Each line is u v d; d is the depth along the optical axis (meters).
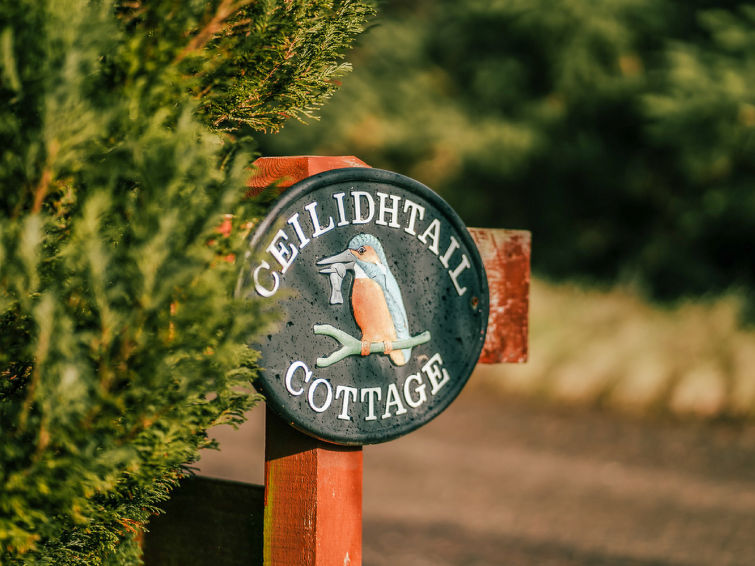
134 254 1.07
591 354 9.79
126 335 1.09
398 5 18.75
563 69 15.55
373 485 6.77
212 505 1.65
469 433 8.33
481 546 5.38
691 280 14.96
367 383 1.52
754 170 13.45
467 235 1.64
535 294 12.12
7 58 1.08
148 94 1.20
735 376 8.86
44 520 1.12
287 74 1.54
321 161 1.56
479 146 16.08
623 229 16.42
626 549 5.32
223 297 1.14
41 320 1.07
